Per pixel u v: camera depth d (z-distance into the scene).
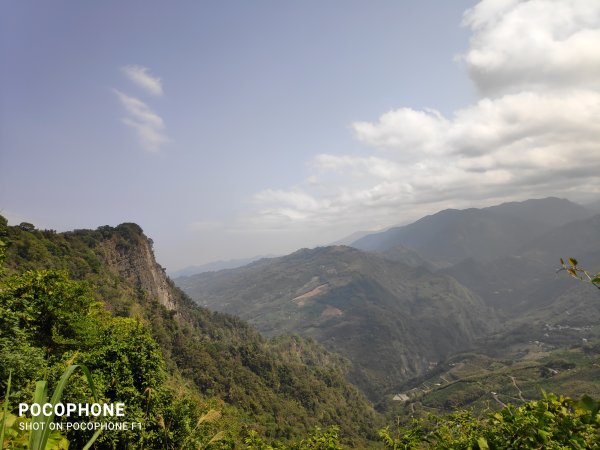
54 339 18.50
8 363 10.05
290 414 84.00
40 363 11.43
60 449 4.07
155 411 15.99
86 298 22.84
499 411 4.68
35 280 20.36
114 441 12.67
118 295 74.69
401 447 7.25
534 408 4.45
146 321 73.44
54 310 19.28
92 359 16.25
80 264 72.56
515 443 4.16
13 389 9.56
